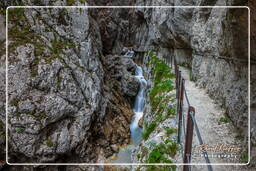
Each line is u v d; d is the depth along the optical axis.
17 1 9.33
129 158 10.47
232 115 5.53
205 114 6.35
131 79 16.27
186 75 11.92
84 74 10.41
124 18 31.28
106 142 11.30
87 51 11.45
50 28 10.18
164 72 13.07
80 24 11.29
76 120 9.40
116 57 20.61
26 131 7.84
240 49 4.59
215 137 5.14
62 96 9.00
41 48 9.08
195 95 8.12
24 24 9.30
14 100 7.84
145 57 24.06
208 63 8.44
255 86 4.19
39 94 8.34
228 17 4.70
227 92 6.07
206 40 8.48
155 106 9.23
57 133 8.66
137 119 13.89
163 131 6.13
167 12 14.22
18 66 8.09
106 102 12.30
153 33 20.98
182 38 12.67
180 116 5.27
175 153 5.00
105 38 25.80
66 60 9.84
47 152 8.26
